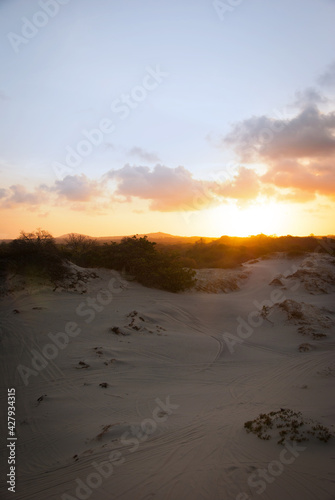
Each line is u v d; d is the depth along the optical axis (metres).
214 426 10.06
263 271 44.97
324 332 22.94
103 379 15.32
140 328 22.30
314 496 6.21
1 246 33.81
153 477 7.27
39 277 30.02
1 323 21.53
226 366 18.05
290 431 8.74
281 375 16.44
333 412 10.62
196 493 6.54
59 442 10.02
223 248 60.66
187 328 24.36
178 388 14.83
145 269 36.12
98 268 36.50
